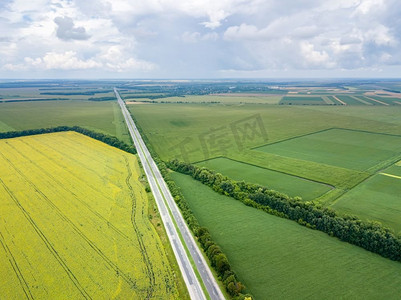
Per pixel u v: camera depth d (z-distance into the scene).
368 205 82.50
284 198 82.44
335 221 70.12
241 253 63.91
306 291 52.84
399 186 94.88
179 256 63.22
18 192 92.81
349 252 63.69
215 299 51.62
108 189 96.31
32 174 108.56
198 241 68.56
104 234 70.56
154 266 59.78
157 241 68.25
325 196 88.25
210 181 100.31
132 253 63.69
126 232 71.69
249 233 71.62
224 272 56.25
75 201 87.31
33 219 76.94
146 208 84.31
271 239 68.88
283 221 77.00
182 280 56.12
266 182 99.88
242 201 88.19
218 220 77.88
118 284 54.78
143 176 109.88
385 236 63.41
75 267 59.09
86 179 104.31
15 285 54.28
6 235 69.75
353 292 52.38
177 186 100.38
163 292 53.16
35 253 63.25
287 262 60.78
